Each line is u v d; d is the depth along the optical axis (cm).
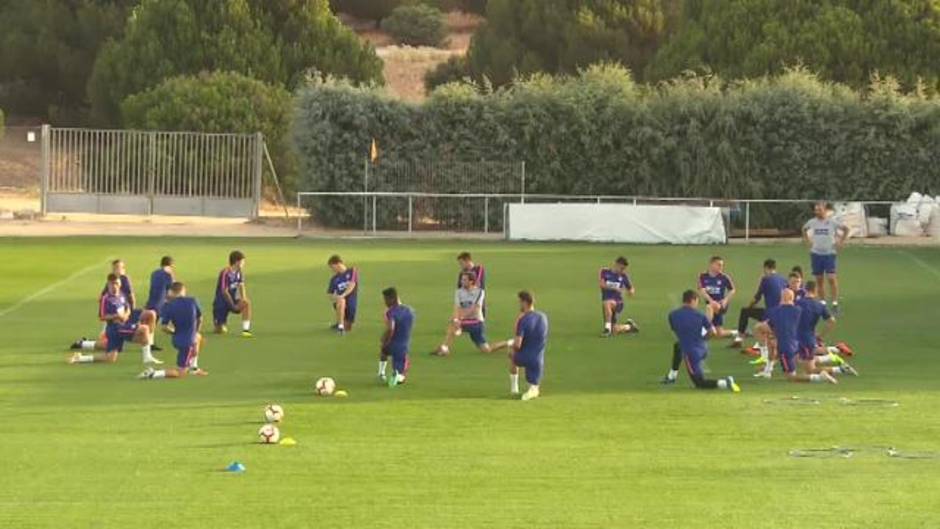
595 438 7325
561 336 11094
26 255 15462
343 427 7612
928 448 7050
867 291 13625
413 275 14350
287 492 5931
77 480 6166
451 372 9531
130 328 9756
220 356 10081
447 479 6222
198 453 6825
